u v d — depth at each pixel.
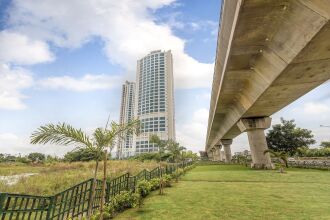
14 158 68.25
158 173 19.72
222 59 17.58
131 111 132.75
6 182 16.44
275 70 14.51
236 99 27.14
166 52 126.31
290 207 9.02
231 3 11.45
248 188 14.31
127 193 9.93
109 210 8.21
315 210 8.50
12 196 5.09
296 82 15.91
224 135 54.38
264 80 16.86
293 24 10.66
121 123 7.25
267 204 9.65
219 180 19.31
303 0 9.16
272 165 30.34
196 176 23.55
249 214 8.12
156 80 120.38
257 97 20.25
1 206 4.79
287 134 51.78
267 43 13.45
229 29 13.28
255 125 30.81
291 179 18.39
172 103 119.44
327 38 9.99
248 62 16.16
